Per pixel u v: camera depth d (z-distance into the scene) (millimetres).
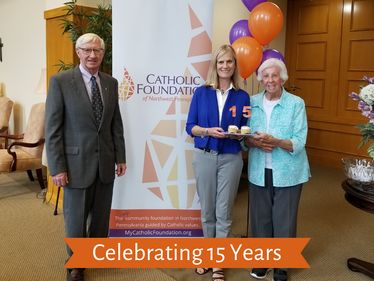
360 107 2070
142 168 2752
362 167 2287
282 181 2348
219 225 2506
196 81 2711
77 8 3404
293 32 5820
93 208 2490
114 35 2611
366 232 3355
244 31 3061
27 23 5137
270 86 2293
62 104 2230
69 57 3574
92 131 2307
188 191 2811
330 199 4246
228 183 2416
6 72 5816
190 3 2637
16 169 4133
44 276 2500
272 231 2547
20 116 5586
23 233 3174
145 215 2807
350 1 5137
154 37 2633
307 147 5871
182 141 2760
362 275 2623
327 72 5500
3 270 2557
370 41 5008
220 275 2471
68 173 2293
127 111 2678
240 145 2438
